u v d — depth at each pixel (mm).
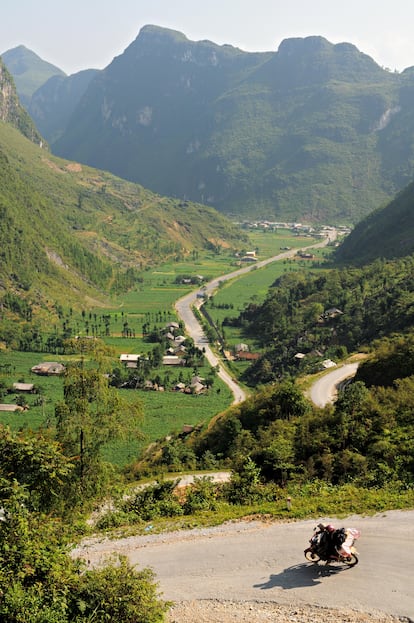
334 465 37469
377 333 121812
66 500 32406
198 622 18172
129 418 36656
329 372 87312
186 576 21672
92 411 36844
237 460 45156
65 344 39625
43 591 17734
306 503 27734
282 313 177375
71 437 35469
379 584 18750
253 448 49656
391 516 24062
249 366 153250
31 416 117000
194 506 32594
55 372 149125
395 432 39344
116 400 36844
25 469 25078
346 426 42438
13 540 19234
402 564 19781
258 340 176500
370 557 20609
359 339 128500
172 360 160000
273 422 57094
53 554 19297
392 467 33188
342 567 20281
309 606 18141
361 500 26656
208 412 119000
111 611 17750
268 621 17688
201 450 64562
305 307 172500
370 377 67750
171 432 97062
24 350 170125
